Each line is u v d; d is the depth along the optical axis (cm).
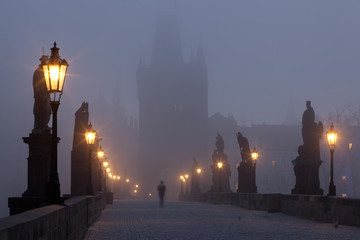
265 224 2223
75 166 3512
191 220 2503
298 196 2795
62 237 975
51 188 1218
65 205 1092
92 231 1825
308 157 3256
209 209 3859
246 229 1938
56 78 1225
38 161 2119
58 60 1227
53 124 1255
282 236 1642
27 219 628
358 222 2041
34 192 2102
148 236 1648
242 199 4147
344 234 1716
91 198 2191
